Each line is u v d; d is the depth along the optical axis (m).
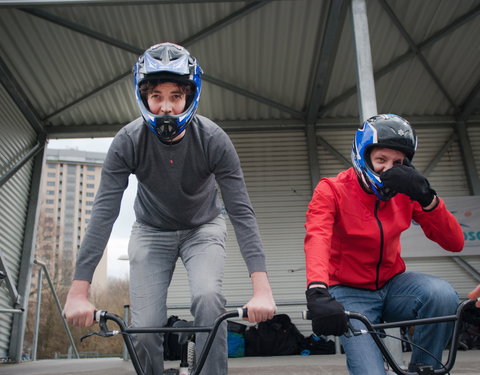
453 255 7.66
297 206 8.08
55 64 6.81
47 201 51.91
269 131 8.52
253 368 4.64
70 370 5.38
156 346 1.85
